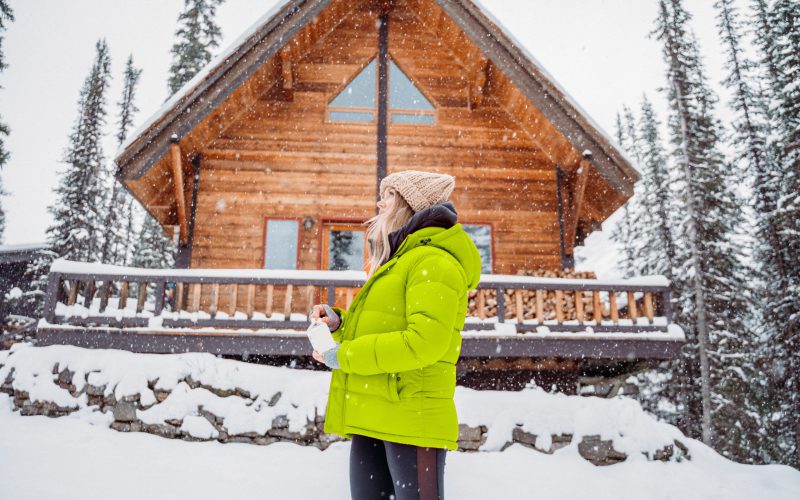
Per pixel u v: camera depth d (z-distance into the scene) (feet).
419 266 5.62
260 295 40.42
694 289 76.95
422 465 5.41
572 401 27.37
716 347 74.02
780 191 79.46
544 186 44.86
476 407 26.53
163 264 105.29
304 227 42.06
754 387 77.00
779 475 26.78
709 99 87.86
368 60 46.75
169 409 25.36
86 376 26.78
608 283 33.68
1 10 77.66
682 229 78.38
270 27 38.96
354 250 42.70
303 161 43.60
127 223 125.18
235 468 21.47
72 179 96.63
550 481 22.43
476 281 6.31
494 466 23.43
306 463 22.79
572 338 32.37
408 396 5.48
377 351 5.17
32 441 22.25
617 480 23.52
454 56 47.60
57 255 77.92
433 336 5.14
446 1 40.52
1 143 75.00
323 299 40.68
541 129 43.45
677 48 84.48
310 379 27.30
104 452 21.83
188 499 17.54
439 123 45.62
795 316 71.51
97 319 30.35
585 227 47.03
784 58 81.35
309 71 45.85
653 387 79.77
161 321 30.53
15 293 73.72
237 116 43.68
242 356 32.78
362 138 44.62
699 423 75.31
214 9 89.20
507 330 32.22
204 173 42.47
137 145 36.14
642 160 100.89
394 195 6.52
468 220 43.62
